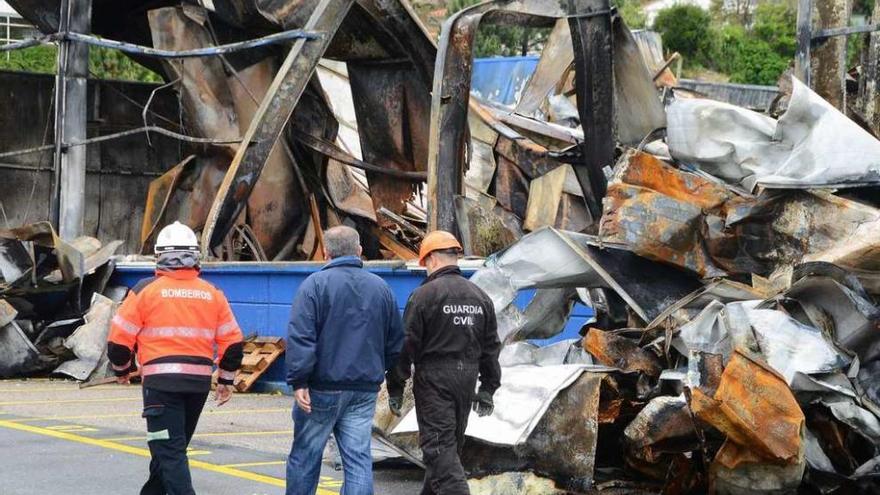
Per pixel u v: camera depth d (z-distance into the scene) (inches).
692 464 442.9
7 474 470.3
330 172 1187.3
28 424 620.1
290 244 1132.5
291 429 634.2
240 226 1087.0
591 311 740.7
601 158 765.3
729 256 502.6
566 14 786.2
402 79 1137.4
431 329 371.6
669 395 453.4
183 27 1095.0
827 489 422.0
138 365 376.5
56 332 917.8
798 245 490.3
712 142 525.7
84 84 1056.8
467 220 842.8
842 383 430.0
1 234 930.1
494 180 1038.4
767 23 3312.0
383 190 1168.2
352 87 1163.9
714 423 400.2
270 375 856.3
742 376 398.9
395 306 378.9
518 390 453.4
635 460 468.4
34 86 1386.6
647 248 501.0
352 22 1092.5
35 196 1390.3
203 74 1087.0
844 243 473.7
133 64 2005.4
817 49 733.9
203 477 474.6
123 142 1445.6
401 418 474.0
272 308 866.1
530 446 437.4
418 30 1095.0
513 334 488.1
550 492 441.7
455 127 842.8
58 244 923.4
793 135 512.4
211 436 598.2
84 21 1053.2
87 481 458.9
